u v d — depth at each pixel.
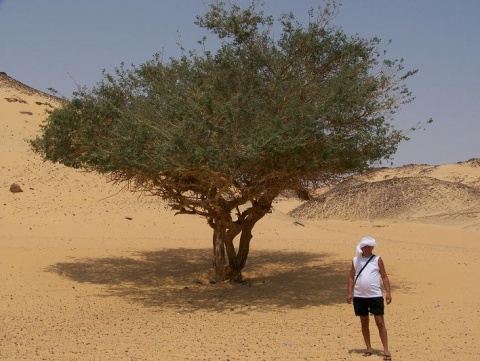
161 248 22.97
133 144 13.52
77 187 34.16
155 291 15.63
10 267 17.83
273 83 14.17
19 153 37.94
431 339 10.51
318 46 14.94
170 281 17.05
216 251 16.92
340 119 13.83
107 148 14.50
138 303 14.12
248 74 14.68
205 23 14.99
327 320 12.37
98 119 15.09
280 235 28.61
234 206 16.08
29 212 28.72
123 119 14.34
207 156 12.79
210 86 13.36
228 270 16.84
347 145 14.14
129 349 9.62
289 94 14.01
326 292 15.52
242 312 13.23
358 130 14.49
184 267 19.25
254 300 14.62
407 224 38.34
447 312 12.98
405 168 95.62
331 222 38.81
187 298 14.81
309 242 26.30
